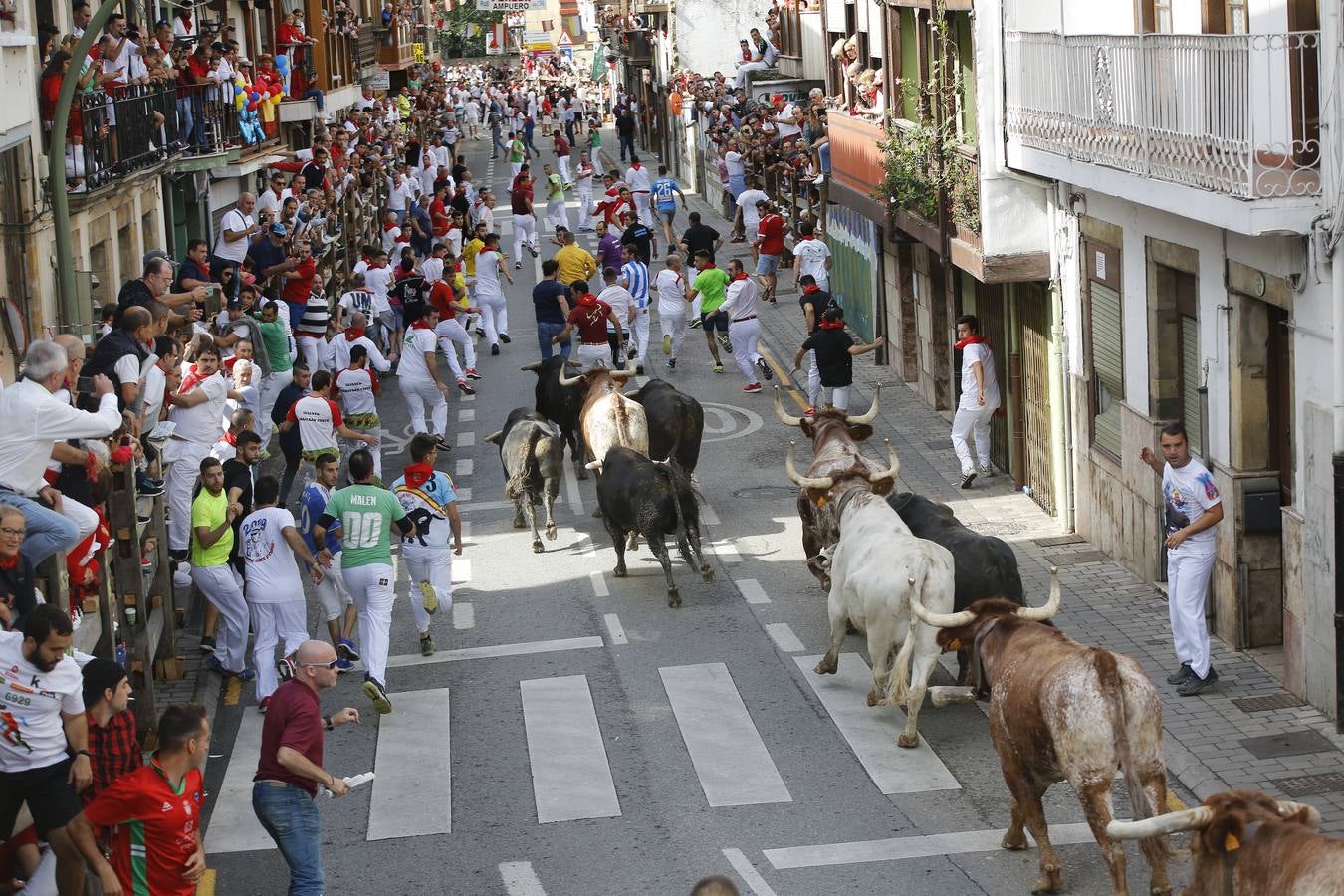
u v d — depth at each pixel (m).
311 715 11.17
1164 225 16.45
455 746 14.52
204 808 13.53
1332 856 8.27
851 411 26.44
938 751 13.88
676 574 19.05
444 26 126.38
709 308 29.19
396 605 18.47
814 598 18.00
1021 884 11.44
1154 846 10.41
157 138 23.64
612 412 19.92
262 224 27.95
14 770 9.98
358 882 12.02
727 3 60.97
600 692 15.60
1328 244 13.04
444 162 58.28
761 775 13.55
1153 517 17.22
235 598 15.96
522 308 37.28
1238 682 14.73
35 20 20.81
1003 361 22.34
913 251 27.45
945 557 13.89
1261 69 13.83
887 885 11.51
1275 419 15.18
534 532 20.11
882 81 26.16
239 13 36.56
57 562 11.62
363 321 24.39
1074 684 10.45
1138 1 17.41
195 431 17.64
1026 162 18.91
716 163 51.28
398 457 24.97
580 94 103.25
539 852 12.36
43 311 19.52
